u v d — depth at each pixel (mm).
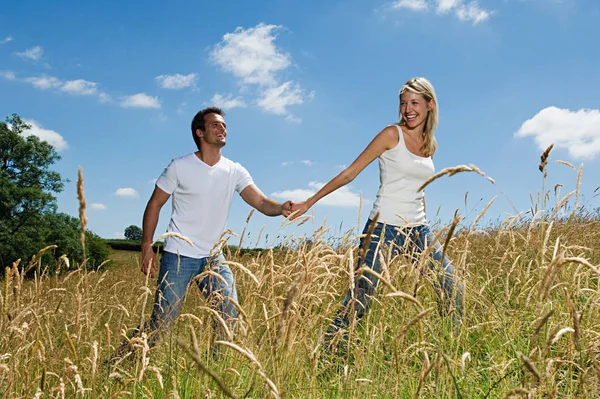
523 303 3139
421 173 3729
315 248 2789
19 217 35219
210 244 4039
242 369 2494
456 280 2785
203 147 4160
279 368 2131
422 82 3771
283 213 4195
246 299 2703
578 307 2744
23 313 2352
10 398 2154
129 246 40531
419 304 1698
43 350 2279
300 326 2436
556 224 4402
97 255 34656
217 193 4070
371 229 1604
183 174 4020
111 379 2488
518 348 2791
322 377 2758
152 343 2998
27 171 38062
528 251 3646
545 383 2078
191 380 2541
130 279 6199
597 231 5023
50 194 36375
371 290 3074
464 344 2787
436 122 3834
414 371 2660
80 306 2646
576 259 1703
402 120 3904
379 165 3908
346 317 3092
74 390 2283
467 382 2490
